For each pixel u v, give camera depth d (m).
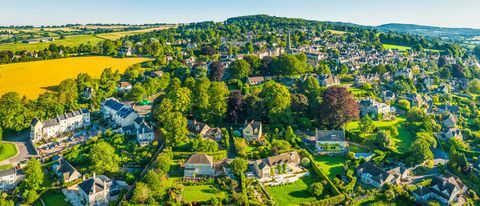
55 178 179.12
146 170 180.62
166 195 160.00
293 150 199.50
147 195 155.50
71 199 164.25
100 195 161.62
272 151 195.00
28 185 166.50
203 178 174.62
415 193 172.25
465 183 188.25
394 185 173.75
